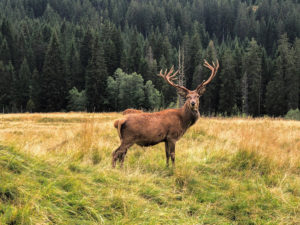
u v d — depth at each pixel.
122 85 50.94
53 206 3.35
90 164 5.48
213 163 6.23
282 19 119.38
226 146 7.45
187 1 164.75
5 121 19.00
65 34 89.62
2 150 4.18
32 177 3.88
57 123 18.20
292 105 48.22
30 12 135.12
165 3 150.50
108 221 3.39
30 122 18.59
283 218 3.95
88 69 56.75
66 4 143.38
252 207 4.20
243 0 172.12
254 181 5.32
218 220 3.85
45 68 56.94
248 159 6.30
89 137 6.46
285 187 5.09
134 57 69.25
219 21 140.38
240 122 14.41
